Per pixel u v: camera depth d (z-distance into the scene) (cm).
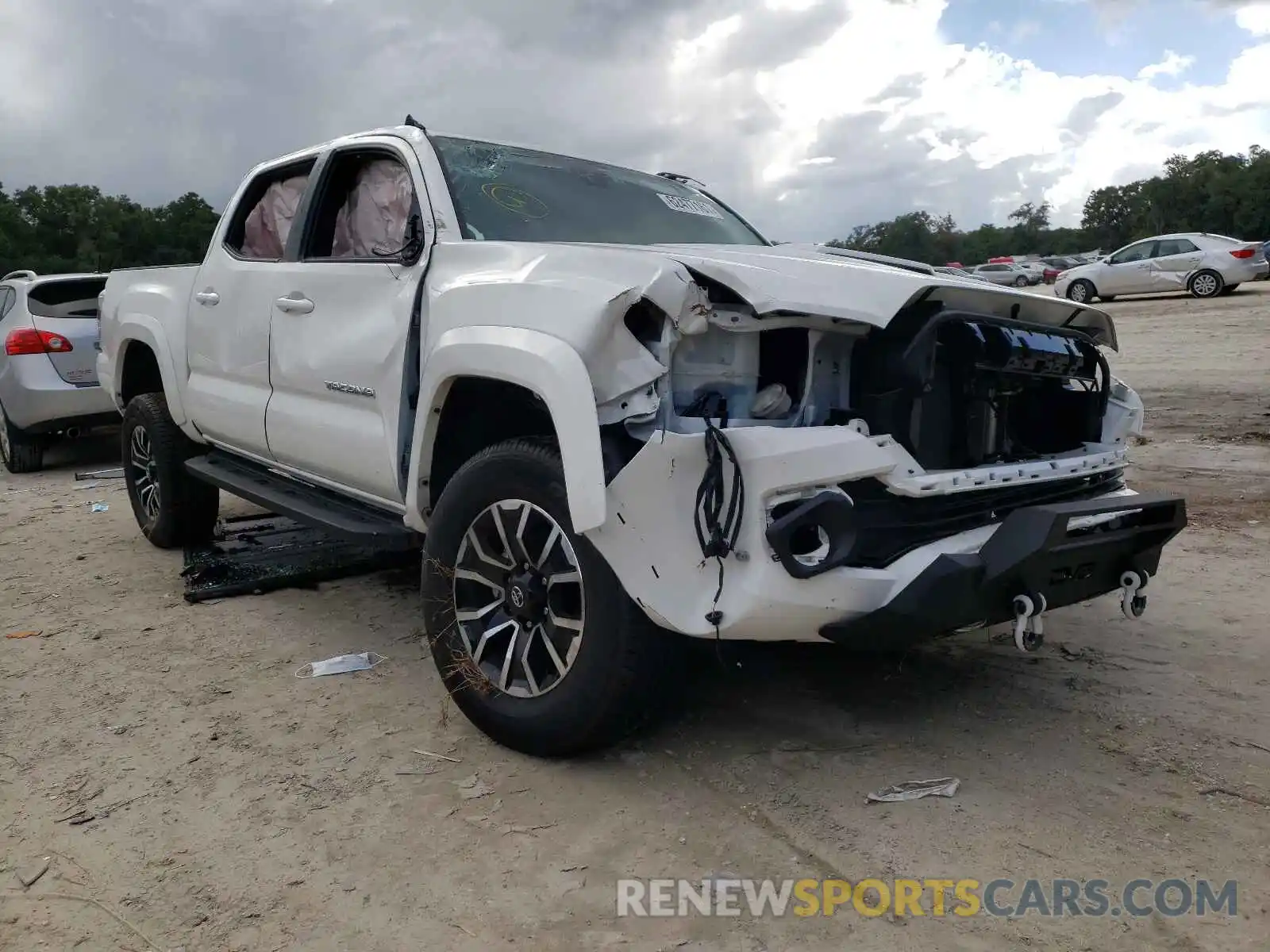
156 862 254
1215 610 423
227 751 314
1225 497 622
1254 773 285
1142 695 340
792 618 252
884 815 266
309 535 584
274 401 429
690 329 258
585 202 399
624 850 253
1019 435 331
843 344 280
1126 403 347
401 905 233
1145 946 213
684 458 254
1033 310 311
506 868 247
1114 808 267
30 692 368
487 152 398
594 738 283
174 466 550
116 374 588
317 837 263
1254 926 218
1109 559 288
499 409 331
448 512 310
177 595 487
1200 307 2027
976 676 360
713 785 284
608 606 268
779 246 407
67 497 798
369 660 388
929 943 215
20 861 255
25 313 879
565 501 275
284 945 221
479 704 306
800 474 251
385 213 389
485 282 307
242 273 455
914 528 275
